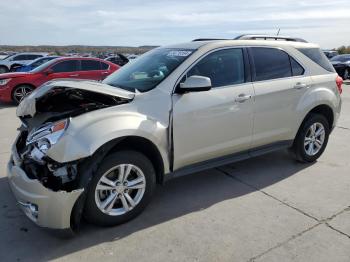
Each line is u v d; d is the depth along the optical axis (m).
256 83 4.28
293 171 4.85
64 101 3.81
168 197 4.04
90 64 11.51
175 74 3.71
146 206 3.59
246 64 4.25
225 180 4.53
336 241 3.16
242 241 3.16
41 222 2.98
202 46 4.02
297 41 5.06
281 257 2.93
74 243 3.13
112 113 3.24
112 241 3.16
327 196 4.09
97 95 3.60
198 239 3.19
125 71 4.34
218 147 4.01
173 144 3.61
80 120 3.07
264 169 4.92
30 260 2.91
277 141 4.65
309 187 4.34
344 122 8.10
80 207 3.03
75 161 2.98
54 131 3.02
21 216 3.59
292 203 3.90
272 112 4.41
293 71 4.70
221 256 2.95
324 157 5.46
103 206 3.24
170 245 3.11
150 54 4.49
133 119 3.28
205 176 4.66
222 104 3.91
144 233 3.29
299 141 4.90
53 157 2.91
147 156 3.62
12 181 3.19
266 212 3.70
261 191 4.21
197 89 3.54
